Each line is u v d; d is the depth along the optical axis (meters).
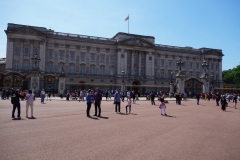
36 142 10.84
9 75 52.16
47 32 89.44
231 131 15.35
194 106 37.19
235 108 36.12
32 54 85.00
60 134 12.73
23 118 18.47
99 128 14.82
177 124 17.42
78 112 23.86
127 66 102.06
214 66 120.44
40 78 55.59
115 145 10.71
